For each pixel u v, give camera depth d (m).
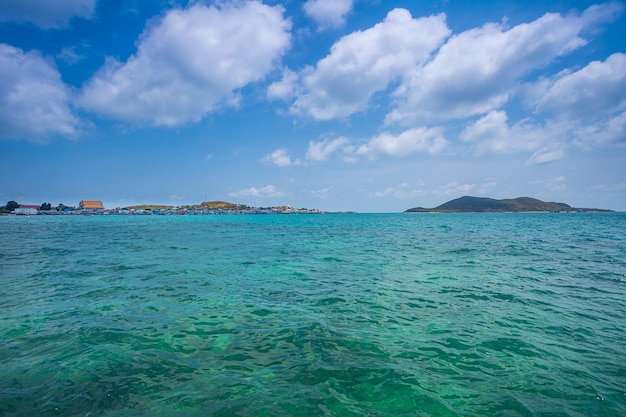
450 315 9.86
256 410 5.20
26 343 7.75
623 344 7.77
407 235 42.75
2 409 5.16
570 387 5.92
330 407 5.30
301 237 39.75
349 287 13.41
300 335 8.28
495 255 22.88
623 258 21.34
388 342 7.86
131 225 75.12
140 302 11.19
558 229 54.94
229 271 16.86
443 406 5.35
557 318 9.56
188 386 5.90
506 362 6.86
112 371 6.43
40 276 15.50
